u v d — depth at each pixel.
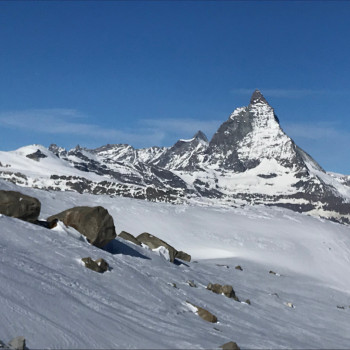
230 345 13.75
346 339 23.45
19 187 84.19
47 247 21.72
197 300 22.58
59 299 15.09
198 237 82.62
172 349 13.11
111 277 20.59
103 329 13.72
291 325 23.95
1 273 15.59
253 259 72.69
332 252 87.62
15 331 11.84
